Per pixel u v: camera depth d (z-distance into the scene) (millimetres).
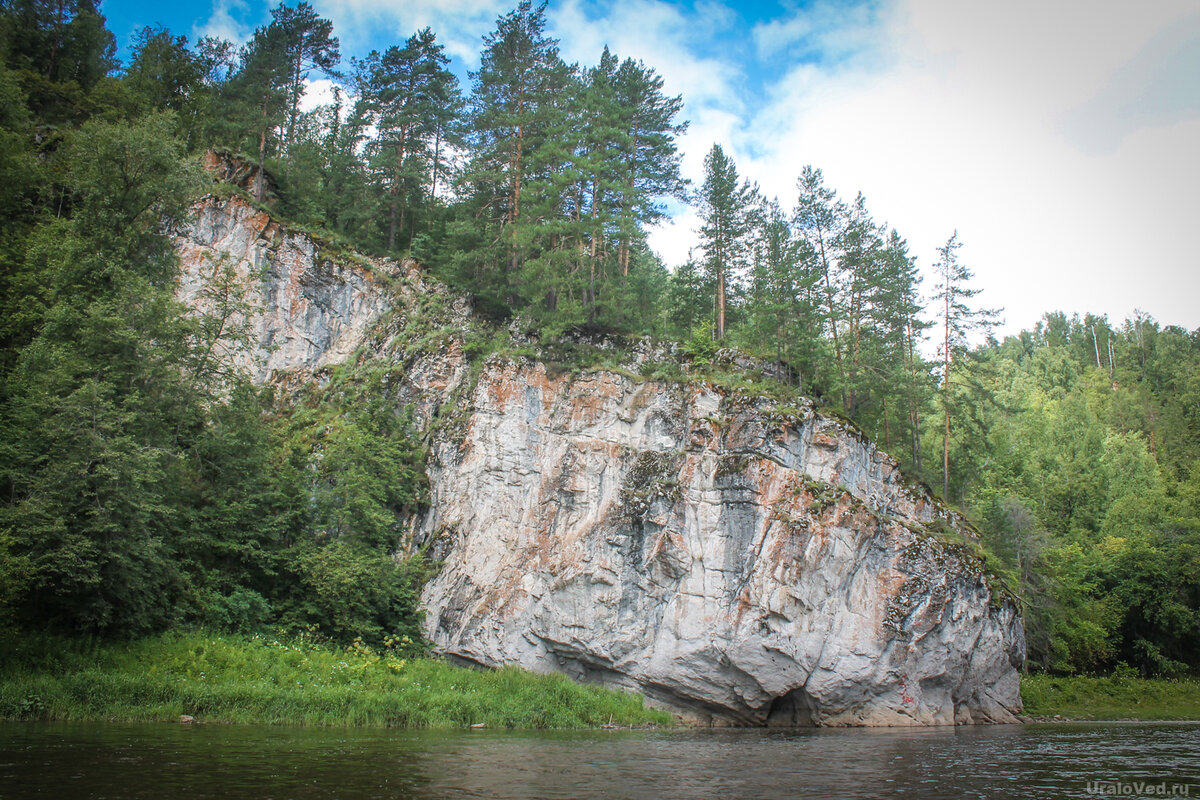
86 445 24969
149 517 26188
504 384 39312
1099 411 101062
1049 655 49844
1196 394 95938
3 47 48188
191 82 56000
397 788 14438
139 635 26469
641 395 39125
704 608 33312
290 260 44562
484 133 50750
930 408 55906
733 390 37875
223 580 30750
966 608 35062
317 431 39281
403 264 46406
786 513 33812
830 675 32906
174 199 32875
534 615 34875
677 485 35406
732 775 17969
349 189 48781
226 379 34438
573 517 36375
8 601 23328
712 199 50062
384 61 52281
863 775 18391
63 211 41125
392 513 36938
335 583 31609
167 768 15164
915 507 39281
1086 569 58375
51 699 21297
